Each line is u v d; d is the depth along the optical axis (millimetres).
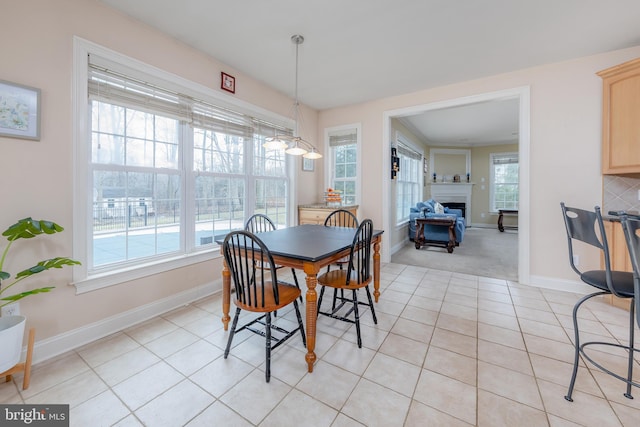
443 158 8383
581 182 2814
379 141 4055
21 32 1648
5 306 1609
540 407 1374
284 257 1749
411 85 3482
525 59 2824
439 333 2092
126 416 1326
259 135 3512
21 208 1675
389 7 2047
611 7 2031
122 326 2150
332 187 4586
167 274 2473
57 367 1685
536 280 3072
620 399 1419
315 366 1704
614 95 2520
